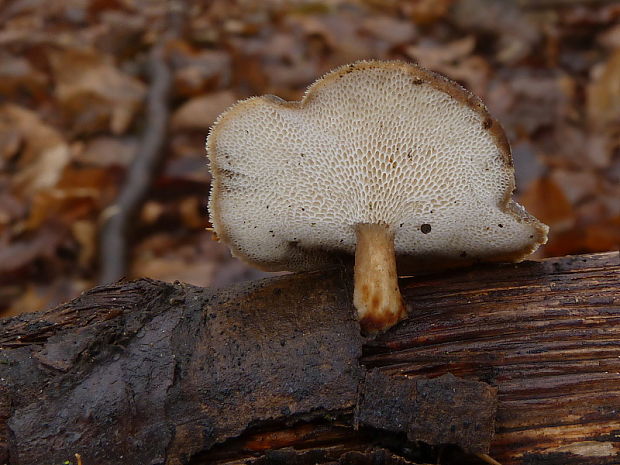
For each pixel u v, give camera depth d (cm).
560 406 18
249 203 19
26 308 28
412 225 19
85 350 18
